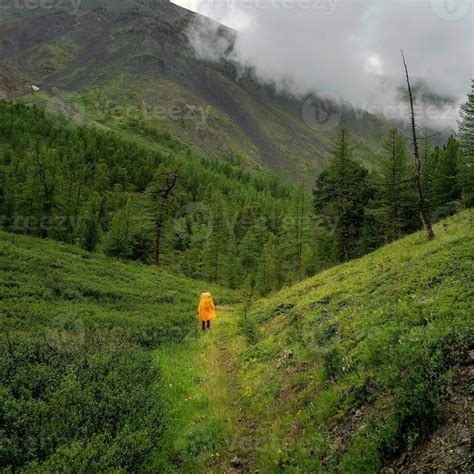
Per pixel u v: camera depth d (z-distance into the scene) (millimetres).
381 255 28344
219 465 8430
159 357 16359
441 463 5590
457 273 12930
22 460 6969
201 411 11000
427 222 24922
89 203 74062
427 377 7055
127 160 129000
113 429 8258
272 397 11367
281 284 53812
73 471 6246
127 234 53594
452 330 8250
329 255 57531
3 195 52156
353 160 46188
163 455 8508
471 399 6363
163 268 51594
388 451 6457
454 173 49562
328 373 10320
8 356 11086
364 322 12375
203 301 24797
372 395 8094
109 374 11000
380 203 44156
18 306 19812
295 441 8391
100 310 23641
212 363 16750
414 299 12469
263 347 16938
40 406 8500
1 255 30391
